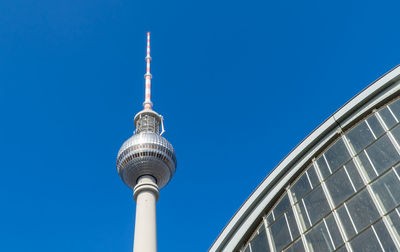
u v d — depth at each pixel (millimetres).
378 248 23125
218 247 34219
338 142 30984
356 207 26141
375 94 30391
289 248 28500
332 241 25922
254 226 33125
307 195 30281
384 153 27078
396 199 24250
